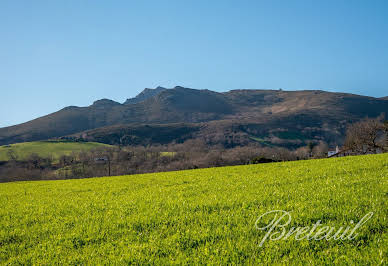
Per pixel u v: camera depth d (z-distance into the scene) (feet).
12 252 25.26
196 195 45.29
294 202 33.40
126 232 27.84
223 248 21.52
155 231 27.14
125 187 65.57
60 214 39.27
